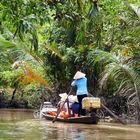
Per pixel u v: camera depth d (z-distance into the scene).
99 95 16.19
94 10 4.88
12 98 24.23
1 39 14.86
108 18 14.31
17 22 4.84
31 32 4.83
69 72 17.47
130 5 13.69
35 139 7.77
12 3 4.80
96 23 5.49
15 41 16.19
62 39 16.47
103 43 15.38
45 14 5.17
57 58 17.64
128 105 14.43
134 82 13.30
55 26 15.92
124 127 11.23
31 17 4.97
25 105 23.88
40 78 17.55
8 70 21.86
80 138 8.19
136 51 13.56
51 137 8.21
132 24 13.69
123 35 14.62
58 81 18.50
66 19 5.30
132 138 8.48
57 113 12.48
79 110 12.80
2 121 12.54
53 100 19.03
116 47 14.12
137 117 13.58
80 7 5.16
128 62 13.59
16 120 13.12
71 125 11.38
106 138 8.34
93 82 16.50
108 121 13.73
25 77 17.59
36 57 17.66
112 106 15.92
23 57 17.41
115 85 14.96
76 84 12.82
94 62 14.71
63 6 5.23
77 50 16.08
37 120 13.18
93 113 12.15
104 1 12.59
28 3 4.94
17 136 8.22
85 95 12.70
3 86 24.44
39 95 20.56
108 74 13.43
